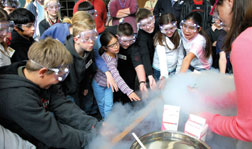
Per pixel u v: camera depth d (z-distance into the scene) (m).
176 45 1.93
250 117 0.63
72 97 1.71
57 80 0.98
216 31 2.32
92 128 1.08
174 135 0.84
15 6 2.29
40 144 1.03
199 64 1.90
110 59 1.89
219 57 2.18
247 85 0.61
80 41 1.49
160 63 1.93
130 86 2.18
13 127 0.96
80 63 1.57
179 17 2.68
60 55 0.92
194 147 0.78
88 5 2.11
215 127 0.81
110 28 2.15
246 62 0.60
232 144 0.88
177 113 0.93
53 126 0.96
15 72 0.97
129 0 2.41
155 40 2.01
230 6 0.67
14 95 0.88
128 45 1.91
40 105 0.99
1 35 1.28
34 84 0.95
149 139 0.83
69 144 0.97
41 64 0.90
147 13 1.96
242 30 0.67
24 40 1.89
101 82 1.93
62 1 4.86
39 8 2.81
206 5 2.53
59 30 1.99
